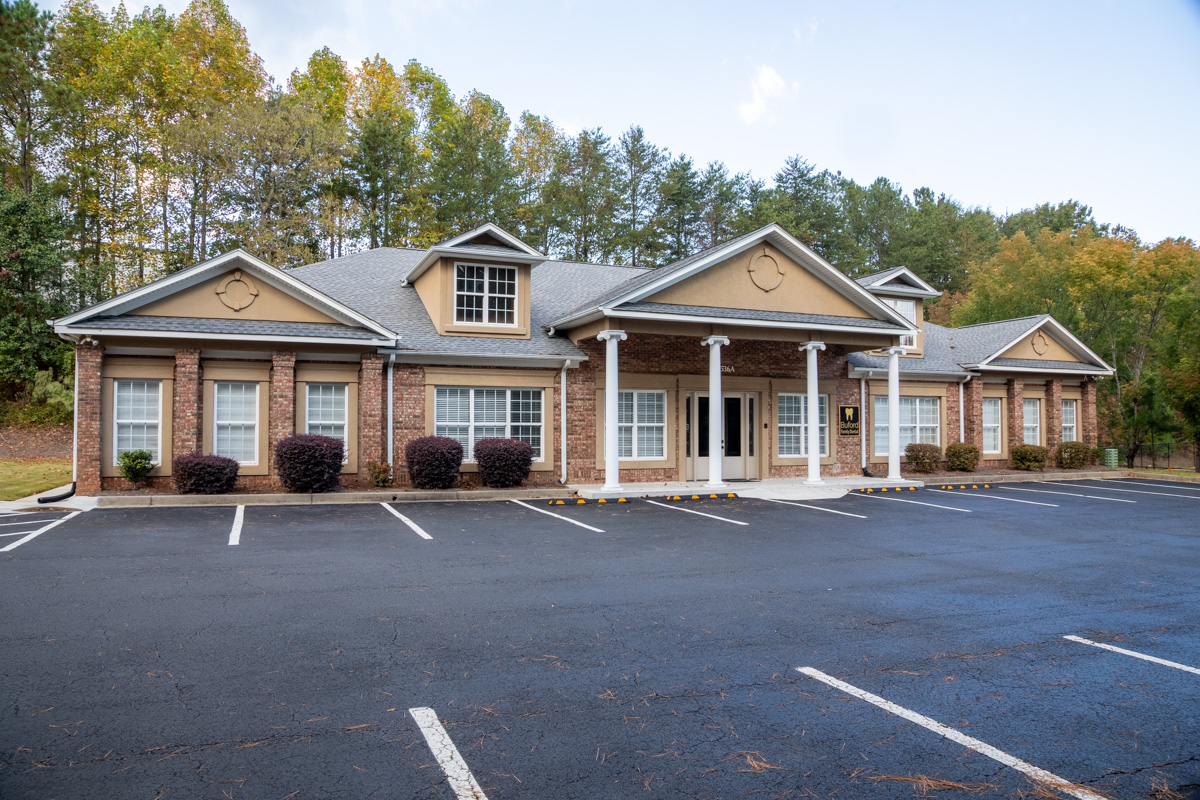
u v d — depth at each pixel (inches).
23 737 170.9
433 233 1475.1
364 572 346.6
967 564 384.5
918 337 946.1
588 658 231.1
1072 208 2578.7
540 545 423.2
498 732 177.3
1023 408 991.0
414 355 674.8
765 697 201.5
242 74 1488.7
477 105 1818.4
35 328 1002.1
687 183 1750.7
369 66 1694.1
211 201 1400.1
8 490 629.6
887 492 733.3
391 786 151.1
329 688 203.3
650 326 698.8
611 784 153.2
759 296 754.2
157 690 200.2
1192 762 166.6
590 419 748.6
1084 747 173.6
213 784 150.6
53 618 265.0
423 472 640.4
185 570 344.2
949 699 201.9
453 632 255.8
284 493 606.9
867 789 152.6
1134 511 600.4
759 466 821.9
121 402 607.5
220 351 625.9
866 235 2156.7
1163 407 1069.1
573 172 1705.2
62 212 1151.0
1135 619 283.3
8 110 1160.8
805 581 341.4
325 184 1448.1
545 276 917.2
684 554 402.3
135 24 1450.5
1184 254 1118.4
